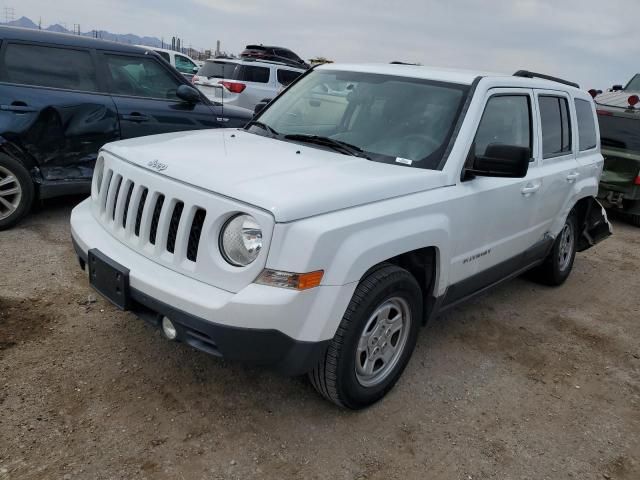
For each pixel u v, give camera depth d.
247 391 3.25
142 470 2.58
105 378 3.22
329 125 3.88
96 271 3.05
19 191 5.37
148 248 2.92
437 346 4.09
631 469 3.02
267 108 4.49
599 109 8.96
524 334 4.49
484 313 4.80
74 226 3.40
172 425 2.90
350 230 2.69
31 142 5.36
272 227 2.50
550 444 3.14
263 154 3.30
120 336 3.66
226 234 2.63
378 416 3.19
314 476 2.68
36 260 4.74
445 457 2.93
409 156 3.46
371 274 2.93
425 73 3.95
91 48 5.85
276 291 2.52
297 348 2.65
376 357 3.19
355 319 2.83
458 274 3.65
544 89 4.52
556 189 4.66
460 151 3.45
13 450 2.60
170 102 6.38
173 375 3.32
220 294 2.59
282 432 2.95
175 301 2.64
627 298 5.61
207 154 3.21
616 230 8.60
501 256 4.16
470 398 3.49
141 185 3.00
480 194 3.58
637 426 3.41
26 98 5.32
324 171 3.03
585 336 4.61
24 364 3.26
